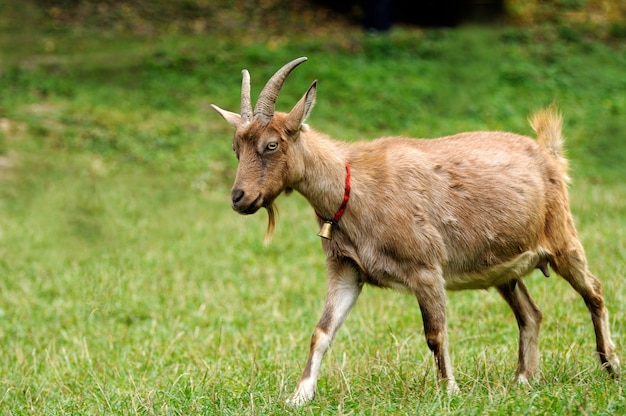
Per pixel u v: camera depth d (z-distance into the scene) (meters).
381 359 11.20
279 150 9.85
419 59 36.78
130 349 14.02
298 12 42.09
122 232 21.45
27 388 12.14
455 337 13.38
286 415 9.23
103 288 16.89
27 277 18.31
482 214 10.56
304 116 9.90
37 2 39.81
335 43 37.91
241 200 9.75
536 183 10.97
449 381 9.99
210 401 10.10
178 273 18.31
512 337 12.97
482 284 10.91
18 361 13.45
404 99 33.31
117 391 11.39
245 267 18.86
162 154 28.11
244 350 13.60
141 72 34.91
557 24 41.56
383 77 34.88
